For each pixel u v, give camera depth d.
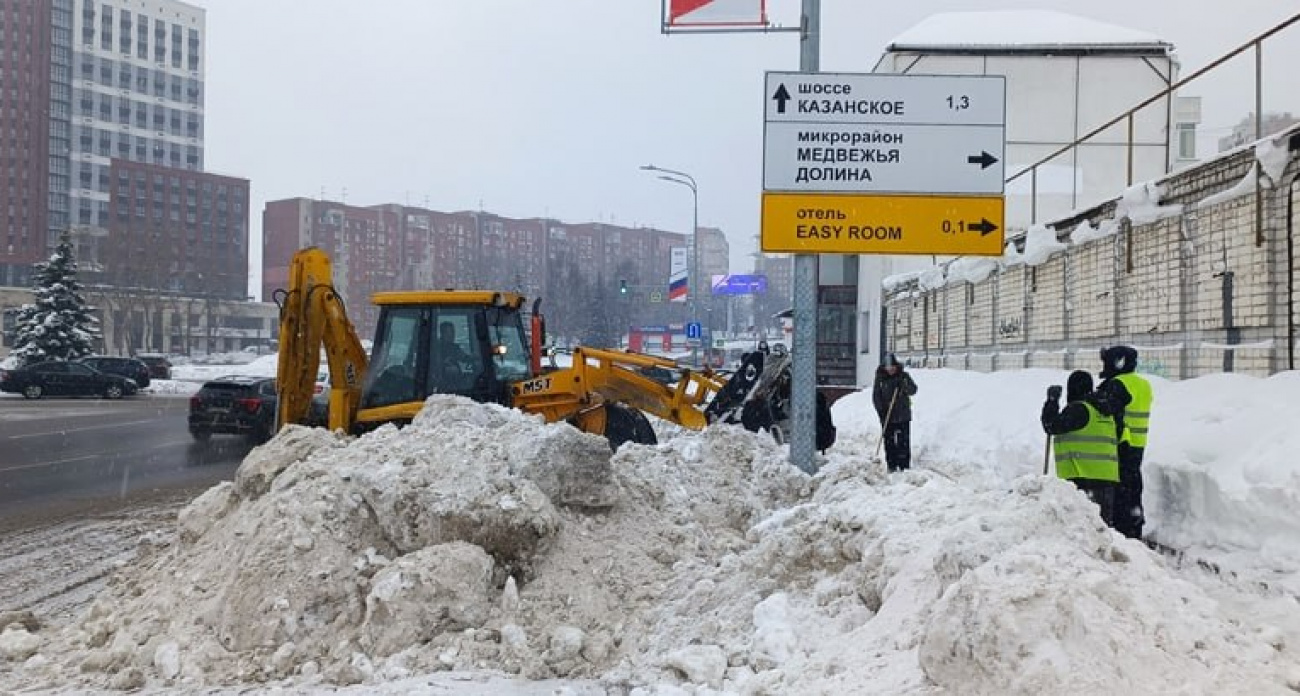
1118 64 28.91
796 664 5.27
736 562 6.85
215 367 61.16
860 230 10.10
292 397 11.44
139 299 78.75
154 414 31.48
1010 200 28.31
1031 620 4.20
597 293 69.81
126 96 120.56
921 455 15.41
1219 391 9.80
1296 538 6.89
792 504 9.06
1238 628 4.91
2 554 10.39
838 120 10.11
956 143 10.11
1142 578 5.07
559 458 7.49
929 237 10.05
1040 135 28.92
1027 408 14.23
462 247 103.94
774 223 10.10
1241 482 7.60
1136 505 8.14
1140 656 4.23
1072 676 4.04
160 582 7.55
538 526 6.98
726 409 12.99
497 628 6.51
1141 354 12.94
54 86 113.81
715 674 5.43
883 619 5.36
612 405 12.16
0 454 19.89
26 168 110.12
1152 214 12.50
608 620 6.68
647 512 7.88
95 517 12.66
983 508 6.10
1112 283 13.93
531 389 12.10
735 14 10.50
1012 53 29.09
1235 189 10.61
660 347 55.00
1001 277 19.08
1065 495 5.64
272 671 6.31
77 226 96.94
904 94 10.12
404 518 7.10
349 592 6.86
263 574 6.90
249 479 8.38
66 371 41.06
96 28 117.38
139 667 6.39
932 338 24.38
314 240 98.62
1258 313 10.28
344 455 7.98
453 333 12.35
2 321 82.50
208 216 115.56
